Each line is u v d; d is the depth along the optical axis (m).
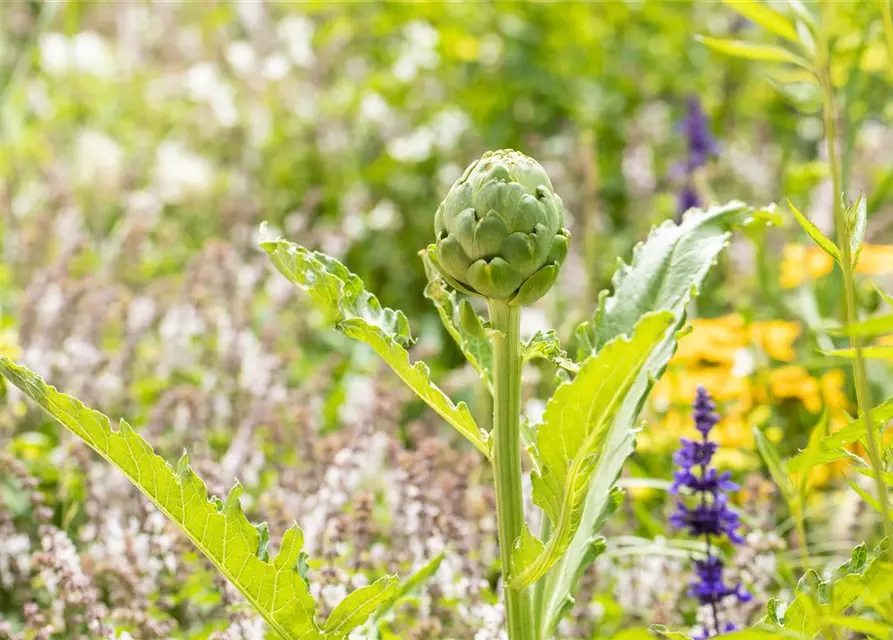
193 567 2.32
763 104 4.99
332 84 5.26
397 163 4.79
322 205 4.82
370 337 1.33
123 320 3.43
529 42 5.14
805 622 1.33
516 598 1.36
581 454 1.19
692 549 2.34
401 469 2.39
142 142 4.96
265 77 4.95
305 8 5.19
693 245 1.52
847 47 3.35
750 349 3.10
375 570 2.33
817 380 3.01
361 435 2.68
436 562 1.98
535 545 1.30
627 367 1.10
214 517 1.33
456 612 2.18
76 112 5.23
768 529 2.35
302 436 2.62
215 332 3.33
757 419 3.03
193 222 4.65
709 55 5.14
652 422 3.06
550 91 5.02
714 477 1.96
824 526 2.76
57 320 3.12
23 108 5.13
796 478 1.35
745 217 1.56
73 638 2.10
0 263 3.99
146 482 1.33
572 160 4.48
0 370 1.31
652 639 1.14
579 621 2.18
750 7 1.16
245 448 2.70
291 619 1.39
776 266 3.76
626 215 4.70
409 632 2.00
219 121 4.91
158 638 2.06
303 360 3.67
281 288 3.55
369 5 5.30
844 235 1.20
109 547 2.31
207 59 5.41
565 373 1.50
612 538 2.33
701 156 3.88
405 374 1.35
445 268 1.26
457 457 2.73
